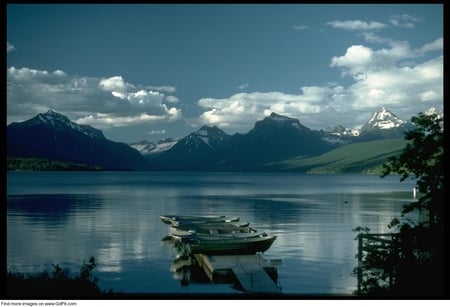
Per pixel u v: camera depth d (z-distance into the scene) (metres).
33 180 176.25
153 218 56.44
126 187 136.75
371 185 178.00
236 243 32.19
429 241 18.28
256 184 176.88
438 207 18.12
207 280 26.62
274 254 33.44
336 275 27.34
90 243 37.75
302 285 25.12
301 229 47.22
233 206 75.62
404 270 18.84
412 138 18.67
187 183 178.62
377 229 46.78
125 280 26.44
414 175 18.70
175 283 25.86
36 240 38.88
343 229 47.06
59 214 59.56
